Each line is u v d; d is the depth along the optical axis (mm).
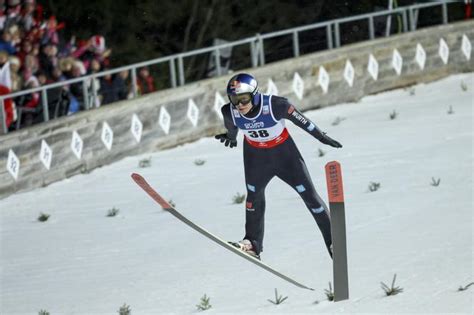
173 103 40750
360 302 19922
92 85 39219
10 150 35562
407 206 28047
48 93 40781
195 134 41594
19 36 40938
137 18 68062
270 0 71875
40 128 36469
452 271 21203
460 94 45906
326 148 37625
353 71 46812
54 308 23609
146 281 24719
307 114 44750
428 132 38094
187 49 70625
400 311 18984
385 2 68875
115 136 38812
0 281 26734
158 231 29594
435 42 50094
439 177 30844
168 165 37938
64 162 37219
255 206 21172
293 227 27812
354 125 41469
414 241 24344
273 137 20547
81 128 37719
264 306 20766
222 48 47844
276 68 44094
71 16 65875
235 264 25062
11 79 38312
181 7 69562
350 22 69312
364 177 32375
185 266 25594
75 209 33344
